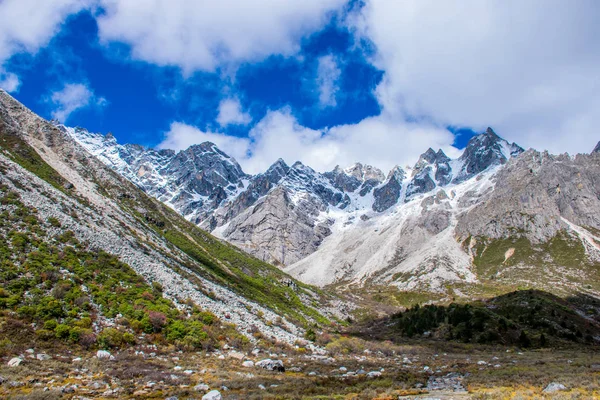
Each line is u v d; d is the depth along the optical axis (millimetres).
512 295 127625
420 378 34750
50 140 103750
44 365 27844
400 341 85000
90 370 28766
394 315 123688
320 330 83062
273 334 55969
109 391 24172
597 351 76000
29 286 38781
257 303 80000
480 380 32250
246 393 25969
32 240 47125
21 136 92000
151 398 23469
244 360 39969
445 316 100688
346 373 38094
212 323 48938
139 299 45781
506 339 84750
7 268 39719
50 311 36125
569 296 187625
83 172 101062
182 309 49312
